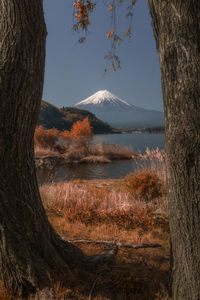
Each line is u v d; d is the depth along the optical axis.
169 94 1.99
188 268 1.96
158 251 3.50
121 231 4.37
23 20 1.89
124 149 23.67
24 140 2.06
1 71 1.88
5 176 1.97
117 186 8.38
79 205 5.38
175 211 2.05
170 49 1.94
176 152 1.97
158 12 2.02
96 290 2.36
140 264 3.04
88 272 2.66
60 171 15.70
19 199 2.07
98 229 4.38
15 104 1.91
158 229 4.53
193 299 1.93
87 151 21.36
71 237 3.90
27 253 2.11
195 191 1.90
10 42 1.88
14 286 2.10
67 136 23.31
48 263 2.28
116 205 5.38
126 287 2.41
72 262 2.63
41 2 2.11
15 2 1.86
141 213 5.09
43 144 22.34
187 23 1.86
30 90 1.99
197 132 1.86
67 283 2.29
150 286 2.45
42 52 2.11
